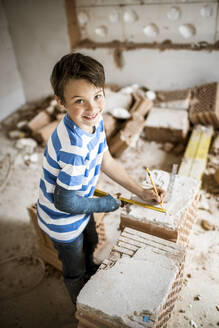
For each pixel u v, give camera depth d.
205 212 2.45
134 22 3.45
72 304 1.92
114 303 1.09
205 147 2.93
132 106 3.51
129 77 3.77
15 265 2.20
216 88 3.31
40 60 3.95
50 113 3.58
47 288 2.03
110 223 2.41
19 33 3.80
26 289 2.03
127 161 3.10
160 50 3.40
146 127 3.20
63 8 3.42
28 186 2.92
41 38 3.76
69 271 1.58
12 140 3.59
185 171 2.64
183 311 1.77
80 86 1.01
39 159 3.25
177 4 3.14
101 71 1.04
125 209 1.48
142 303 1.08
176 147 3.17
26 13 3.60
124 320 1.04
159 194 1.48
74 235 1.41
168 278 1.16
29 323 1.84
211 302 1.81
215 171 2.80
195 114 3.19
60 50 3.80
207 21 3.16
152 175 1.66
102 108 1.12
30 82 4.20
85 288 1.14
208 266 2.03
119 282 1.16
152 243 1.32
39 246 2.10
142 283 1.15
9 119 4.02
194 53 3.29
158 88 3.72
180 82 3.56
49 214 1.35
